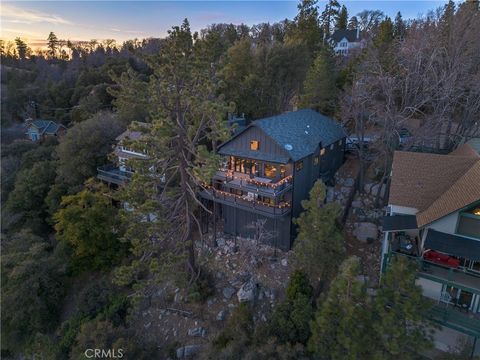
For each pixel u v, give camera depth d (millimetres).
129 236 20453
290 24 62031
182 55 19266
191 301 22453
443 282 15211
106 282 25125
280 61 41031
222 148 27156
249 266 23703
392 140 27438
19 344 24344
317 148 26641
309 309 17328
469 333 14109
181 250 22438
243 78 41406
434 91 27906
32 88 64375
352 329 13047
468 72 29297
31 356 23328
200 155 18672
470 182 16438
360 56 39344
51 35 104312
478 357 13492
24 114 61188
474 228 15562
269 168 25688
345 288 13336
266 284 22219
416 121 29391
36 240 27531
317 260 17953
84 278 26859
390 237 18125
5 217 32031
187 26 19328
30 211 33250
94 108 50688
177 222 23156
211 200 27156
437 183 18172
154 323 22109
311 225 18250
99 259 26141
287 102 44906
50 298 24906
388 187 26156
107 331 20125
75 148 33844
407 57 29703
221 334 19719
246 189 24500
